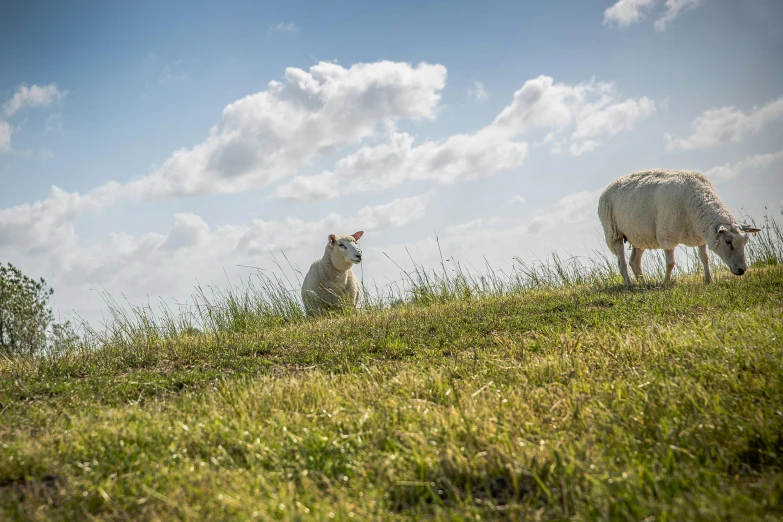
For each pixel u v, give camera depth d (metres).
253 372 6.12
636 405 3.86
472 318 7.79
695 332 5.53
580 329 6.83
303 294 11.80
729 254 9.30
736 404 3.71
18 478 3.39
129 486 3.17
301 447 3.56
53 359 7.29
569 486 2.89
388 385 4.84
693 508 2.59
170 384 5.79
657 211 9.90
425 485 3.00
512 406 4.03
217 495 2.90
